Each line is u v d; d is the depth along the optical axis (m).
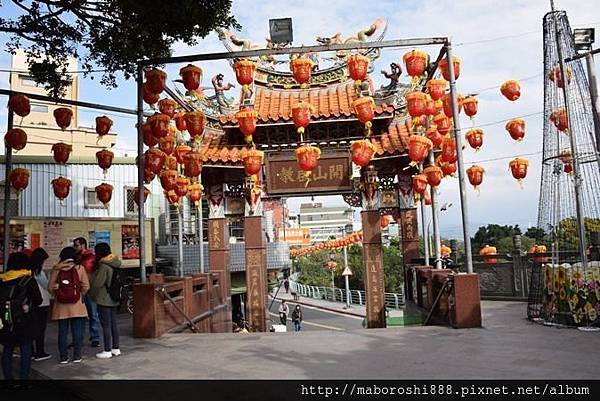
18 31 9.47
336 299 50.31
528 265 17.06
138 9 8.72
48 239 17.12
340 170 17.12
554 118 11.05
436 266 13.83
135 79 11.91
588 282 10.07
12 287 7.39
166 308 11.91
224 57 11.42
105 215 24.39
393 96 17.03
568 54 10.95
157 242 28.03
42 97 11.45
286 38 15.06
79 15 9.55
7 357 7.39
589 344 8.48
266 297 17.25
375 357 8.09
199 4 8.91
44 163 23.02
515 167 12.52
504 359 7.60
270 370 7.54
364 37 17.88
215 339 10.53
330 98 17.61
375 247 16.84
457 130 11.01
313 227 109.50
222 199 18.09
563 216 11.12
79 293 8.59
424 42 11.15
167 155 12.99
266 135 17.31
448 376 6.76
